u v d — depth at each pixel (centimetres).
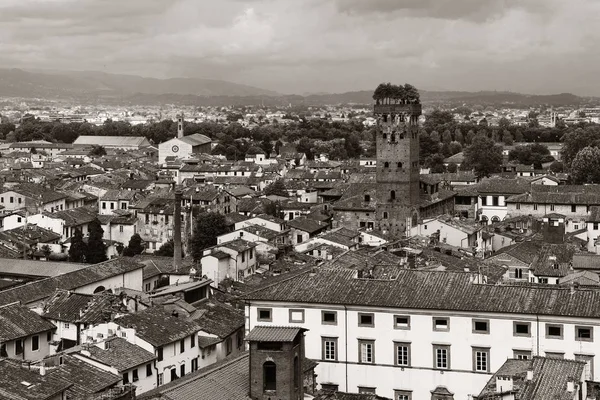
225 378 10000
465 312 13062
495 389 10081
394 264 17375
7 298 16775
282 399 9594
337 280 14275
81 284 18400
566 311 12638
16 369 11156
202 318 15388
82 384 11331
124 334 13488
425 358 13300
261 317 14025
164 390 9650
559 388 9319
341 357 13675
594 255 19112
